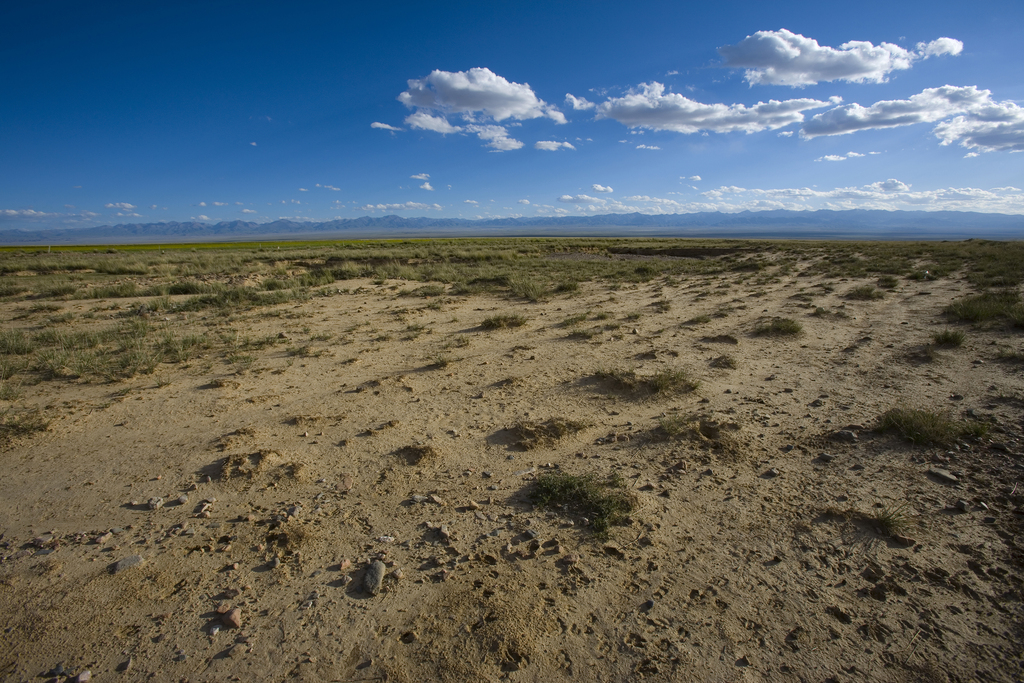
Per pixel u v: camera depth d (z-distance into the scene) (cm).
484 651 278
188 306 1475
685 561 348
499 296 1708
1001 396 625
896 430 539
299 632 294
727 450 515
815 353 893
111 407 664
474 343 1020
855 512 394
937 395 650
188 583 334
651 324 1181
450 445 546
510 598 317
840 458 489
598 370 800
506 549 365
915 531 370
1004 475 440
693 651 277
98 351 933
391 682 261
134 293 1766
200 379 789
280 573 343
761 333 1049
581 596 319
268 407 669
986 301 1177
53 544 375
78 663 275
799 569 337
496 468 492
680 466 484
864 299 1446
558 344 997
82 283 1977
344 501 431
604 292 1792
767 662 268
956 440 510
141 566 349
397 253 3903
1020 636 279
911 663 265
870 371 768
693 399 676
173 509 420
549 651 278
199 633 294
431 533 386
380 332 1138
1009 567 330
